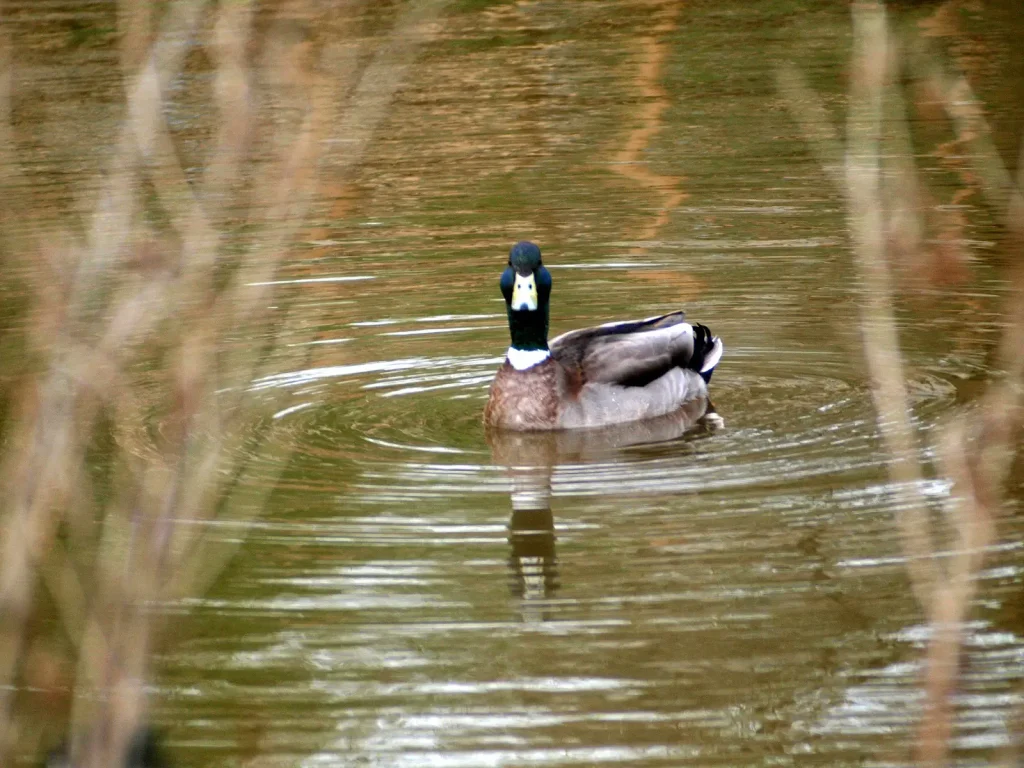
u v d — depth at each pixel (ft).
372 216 68.08
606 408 47.16
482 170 74.33
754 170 72.54
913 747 29.35
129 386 46.91
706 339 50.78
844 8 106.52
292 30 31.42
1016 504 39.32
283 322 55.77
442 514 40.45
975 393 48.14
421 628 34.35
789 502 40.55
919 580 35.68
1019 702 30.50
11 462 39.06
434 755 29.60
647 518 39.86
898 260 58.90
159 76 28.09
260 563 37.40
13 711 30.04
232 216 50.60
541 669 32.53
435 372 51.80
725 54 96.07
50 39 97.14
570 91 88.63
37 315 51.34
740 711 30.81
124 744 20.15
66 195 65.98
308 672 32.58
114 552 36.60
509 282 46.32
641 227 65.72
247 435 46.03
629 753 29.50
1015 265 57.82
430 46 100.94
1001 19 101.40
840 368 51.42
